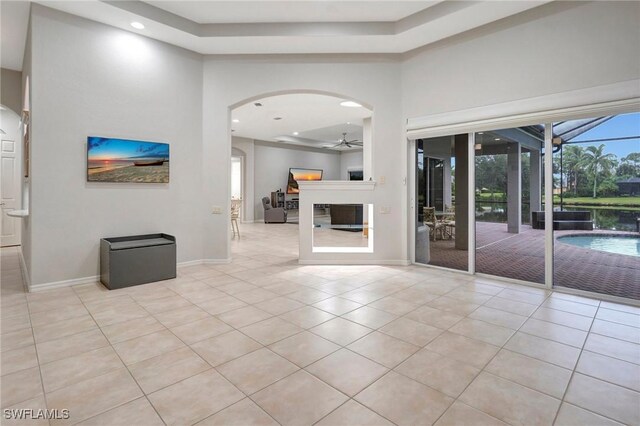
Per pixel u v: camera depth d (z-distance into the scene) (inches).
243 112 338.3
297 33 191.6
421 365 93.0
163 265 179.9
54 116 162.4
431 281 179.6
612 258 220.7
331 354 99.3
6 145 272.7
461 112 187.5
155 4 172.7
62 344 105.2
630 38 137.6
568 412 73.2
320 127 422.9
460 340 108.3
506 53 171.5
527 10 164.1
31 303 142.3
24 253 201.8
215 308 137.9
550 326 119.3
